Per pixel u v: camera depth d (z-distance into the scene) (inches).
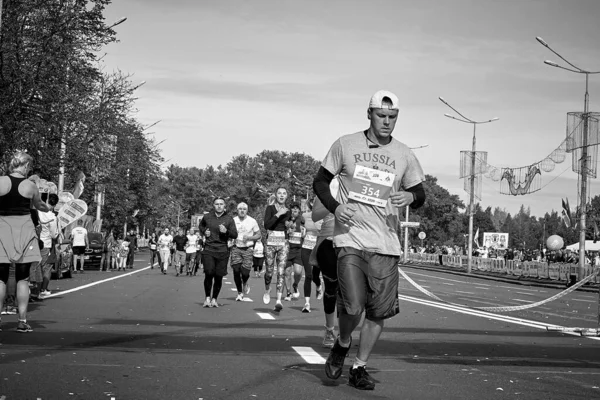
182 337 400.5
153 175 2268.7
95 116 1059.3
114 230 2281.0
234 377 282.8
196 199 7568.9
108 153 1235.9
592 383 290.0
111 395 244.8
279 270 586.2
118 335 402.6
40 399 235.5
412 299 790.5
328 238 342.0
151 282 1025.5
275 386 267.0
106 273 1379.2
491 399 254.5
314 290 900.0
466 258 2513.5
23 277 408.5
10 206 402.6
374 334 268.8
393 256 269.3
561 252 2645.2
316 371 299.0
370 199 268.4
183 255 1358.3
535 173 1382.9
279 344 378.0
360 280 262.4
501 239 3850.9
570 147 1405.0
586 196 1507.1
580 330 484.1
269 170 6884.8
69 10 885.8
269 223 605.6
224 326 461.7
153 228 3080.7
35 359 311.6
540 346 405.1
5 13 856.9
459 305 726.5
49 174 1027.9
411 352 366.3
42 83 895.1
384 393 260.2
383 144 278.8
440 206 6200.8
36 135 958.4
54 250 698.2
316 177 277.6
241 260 679.1
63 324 453.1
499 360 346.3
